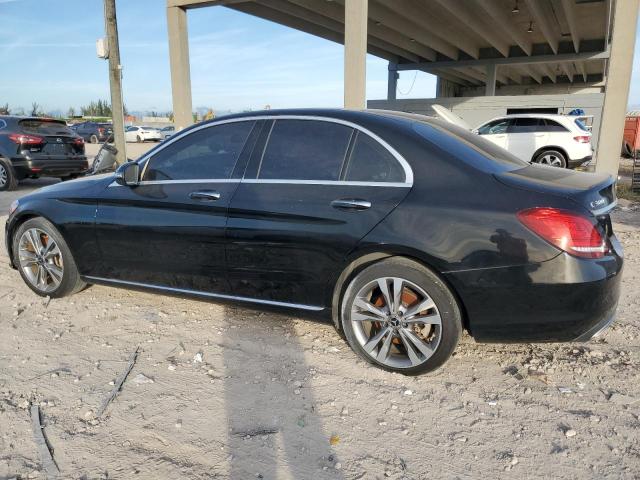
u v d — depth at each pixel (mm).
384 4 14719
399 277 3051
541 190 2871
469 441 2562
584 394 2982
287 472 2342
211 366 3289
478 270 2854
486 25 18984
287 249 3342
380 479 2303
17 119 11617
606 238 2934
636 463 2393
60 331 3811
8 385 3051
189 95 14445
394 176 3154
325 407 2848
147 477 2303
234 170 3637
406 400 2918
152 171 3961
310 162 3416
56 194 4312
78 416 2752
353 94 11594
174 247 3764
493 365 3328
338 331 3549
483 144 3584
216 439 2570
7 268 5355
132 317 4059
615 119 11125
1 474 2305
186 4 13523
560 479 2297
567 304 2773
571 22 17688
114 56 12023
